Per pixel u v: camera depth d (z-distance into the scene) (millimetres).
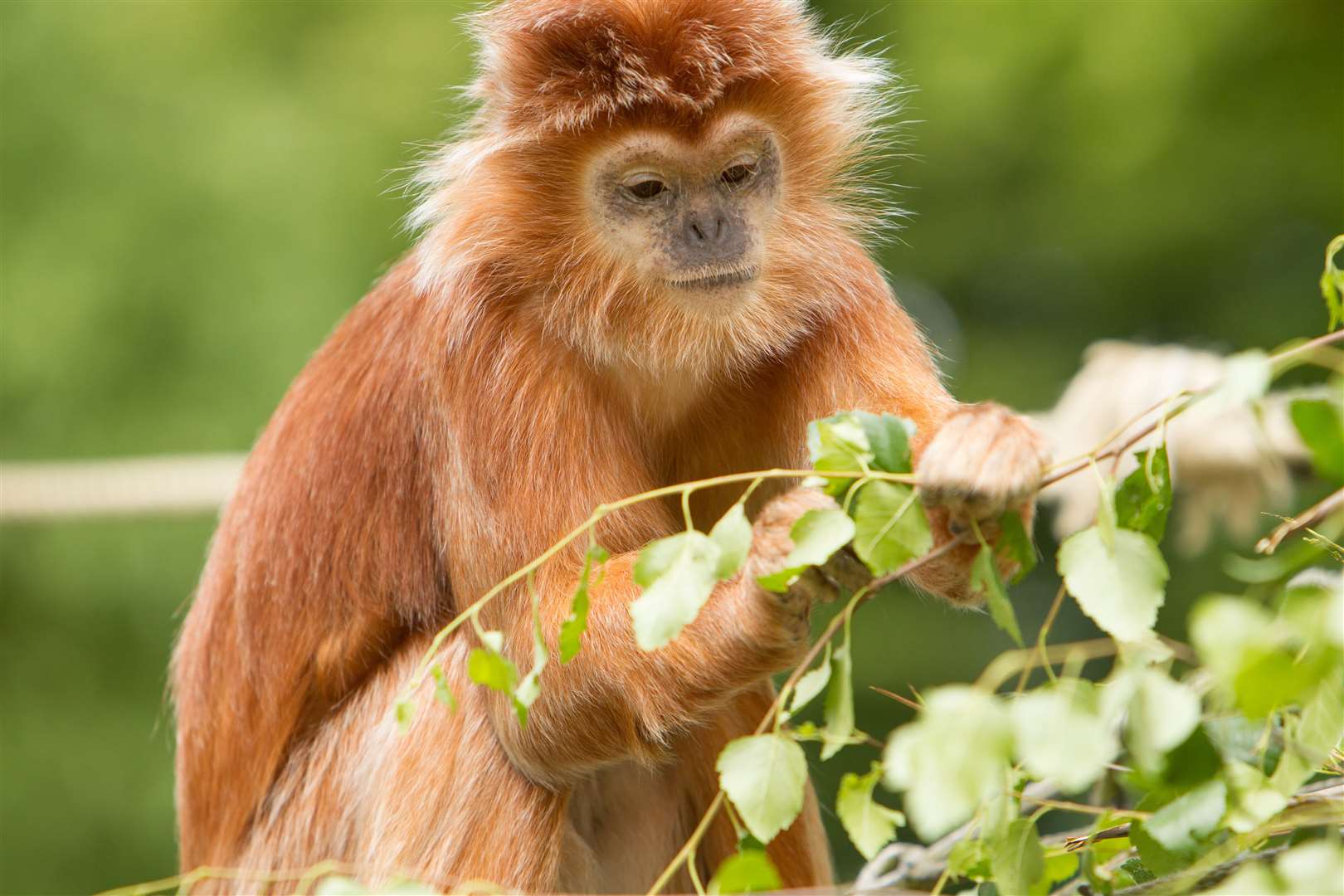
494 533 7246
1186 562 18891
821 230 7711
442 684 5383
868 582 5793
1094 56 20125
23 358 17656
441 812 7562
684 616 5066
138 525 17984
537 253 7465
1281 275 21359
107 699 17844
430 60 19469
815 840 8227
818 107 7766
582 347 7457
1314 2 19406
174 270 18031
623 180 7430
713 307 7445
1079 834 6355
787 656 6250
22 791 17594
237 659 8570
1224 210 20359
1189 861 4816
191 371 17812
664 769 8094
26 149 18328
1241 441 10180
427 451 7816
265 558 8461
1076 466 5234
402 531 8102
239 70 19062
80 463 17375
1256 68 19891
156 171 18328
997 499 5234
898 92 8688
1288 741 4773
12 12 18812
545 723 7035
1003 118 20703
